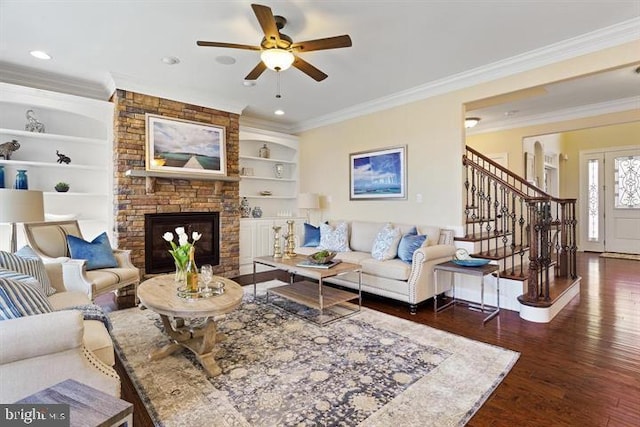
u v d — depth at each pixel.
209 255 5.14
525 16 2.85
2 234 4.02
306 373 2.30
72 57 3.60
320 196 6.30
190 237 4.90
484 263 3.60
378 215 5.30
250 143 6.47
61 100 4.04
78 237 3.66
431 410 1.89
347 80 4.32
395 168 5.02
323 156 6.23
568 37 3.21
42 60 3.69
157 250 4.59
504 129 6.41
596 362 2.46
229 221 5.34
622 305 3.83
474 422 1.80
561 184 8.44
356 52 3.51
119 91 4.22
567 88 4.58
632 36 3.01
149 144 4.42
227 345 2.74
